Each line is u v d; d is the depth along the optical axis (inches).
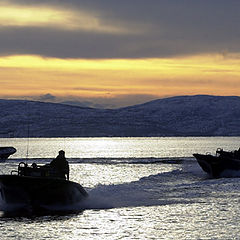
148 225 2298.2
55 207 2684.5
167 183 3823.8
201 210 2632.9
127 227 2268.7
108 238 2086.6
